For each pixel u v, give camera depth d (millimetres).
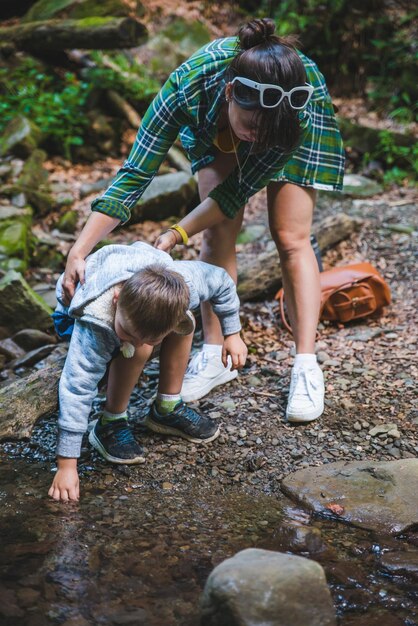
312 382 3023
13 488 2625
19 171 5211
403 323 3822
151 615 1995
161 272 2250
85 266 2471
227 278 2639
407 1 7262
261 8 7785
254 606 1816
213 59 2523
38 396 2965
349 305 3771
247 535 2379
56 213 5020
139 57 7000
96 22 6078
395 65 7000
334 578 2172
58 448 2500
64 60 6605
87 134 5906
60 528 2383
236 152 2701
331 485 2635
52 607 2020
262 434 2947
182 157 5680
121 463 2760
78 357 2406
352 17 7191
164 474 2729
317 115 2869
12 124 5590
